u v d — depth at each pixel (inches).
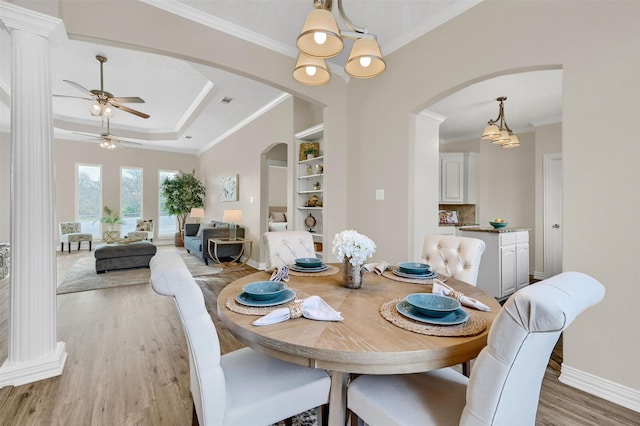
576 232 77.7
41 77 78.6
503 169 222.4
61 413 66.7
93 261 242.4
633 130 69.5
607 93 72.9
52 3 78.8
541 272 195.5
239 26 112.6
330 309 47.5
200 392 40.4
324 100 142.8
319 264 78.9
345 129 150.4
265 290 57.2
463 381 47.9
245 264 238.8
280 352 40.6
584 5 76.3
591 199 75.3
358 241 61.6
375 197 135.9
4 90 191.3
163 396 73.0
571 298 30.1
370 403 43.6
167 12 100.6
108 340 103.6
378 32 117.0
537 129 196.7
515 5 88.9
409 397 43.6
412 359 36.7
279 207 355.3
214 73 162.1
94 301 145.6
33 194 78.1
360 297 57.0
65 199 303.1
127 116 264.4
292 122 193.5
